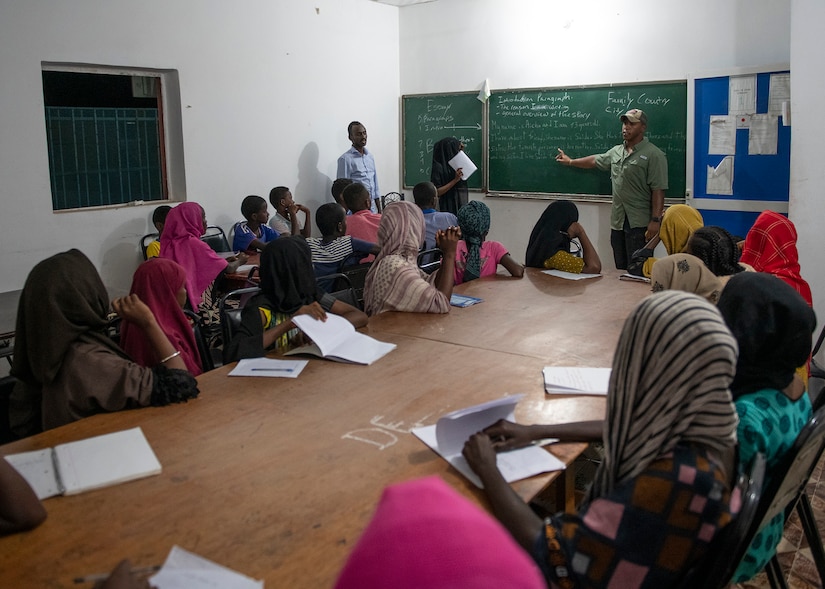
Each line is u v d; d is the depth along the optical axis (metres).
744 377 1.55
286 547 1.28
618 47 5.89
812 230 4.39
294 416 1.88
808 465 1.63
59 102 4.88
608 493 1.21
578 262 3.93
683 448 1.17
